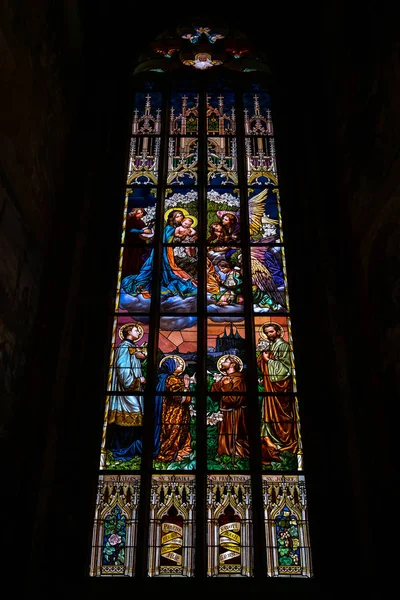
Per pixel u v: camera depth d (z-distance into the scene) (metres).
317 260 7.75
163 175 9.09
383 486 5.86
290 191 8.79
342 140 8.04
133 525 6.40
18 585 5.52
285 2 10.51
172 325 7.78
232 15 10.80
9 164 6.02
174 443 6.93
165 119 9.75
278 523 6.43
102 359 7.28
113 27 10.13
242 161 9.23
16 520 5.82
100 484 6.64
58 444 6.40
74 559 6.02
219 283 8.12
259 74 10.26
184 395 7.25
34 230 6.77
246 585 6.04
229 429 7.02
